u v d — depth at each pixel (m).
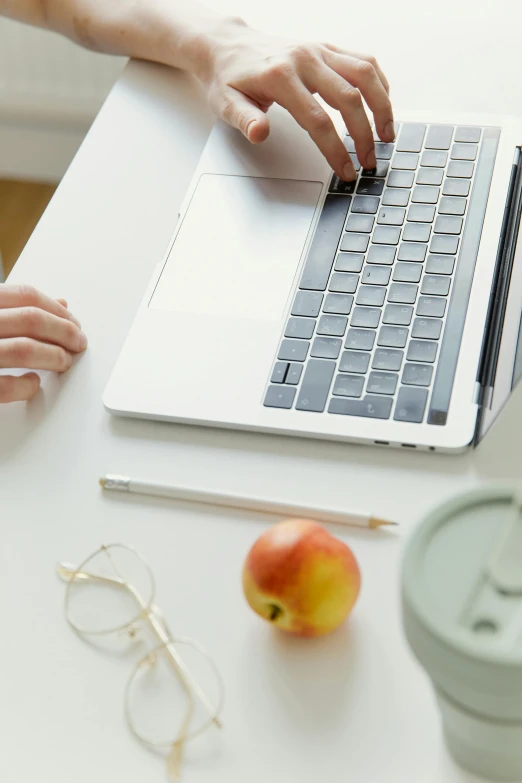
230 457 0.62
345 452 0.61
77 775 0.47
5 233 1.96
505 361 0.60
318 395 0.63
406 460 0.60
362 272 0.71
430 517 0.39
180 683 0.50
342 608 0.50
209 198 0.80
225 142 0.86
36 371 0.70
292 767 0.46
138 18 0.99
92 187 0.85
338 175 0.81
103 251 0.79
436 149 0.82
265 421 0.62
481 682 0.34
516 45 0.98
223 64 0.90
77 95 1.81
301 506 0.57
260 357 0.66
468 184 0.78
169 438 0.63
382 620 0.52
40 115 1.89
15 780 0.47
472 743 0.42
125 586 0.55
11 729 0.49
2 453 0.64
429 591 0.37
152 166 0.87
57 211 0.83
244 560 0.54
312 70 0.85
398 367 0.64
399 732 0.47
